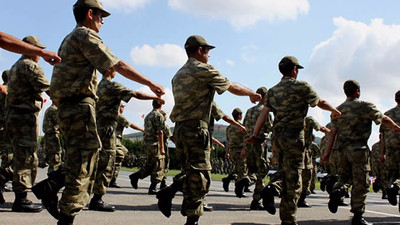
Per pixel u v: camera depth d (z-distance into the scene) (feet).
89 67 12.53
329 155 21.21
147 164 33.06
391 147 27.37
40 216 16.79
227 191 37.14
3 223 14.53
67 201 12.07
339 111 19.30
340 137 20.20
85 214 18.52
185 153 14.14
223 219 19.47
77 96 12.48
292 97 16.37
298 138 16.16
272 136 16.99
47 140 32.01
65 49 12.59
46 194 12.19
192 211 13.73
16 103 17.90
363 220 19.36
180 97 14.19
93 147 12.57
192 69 14.33
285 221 16.03
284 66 17.21
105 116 20.53
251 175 28.73
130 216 18.80
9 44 10.34
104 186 20.40
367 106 19.49
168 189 15.20
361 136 19.62
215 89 14.14
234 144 34.27
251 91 15.46
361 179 19.22
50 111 31.91
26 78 17.71
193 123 13.98
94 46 12.09
